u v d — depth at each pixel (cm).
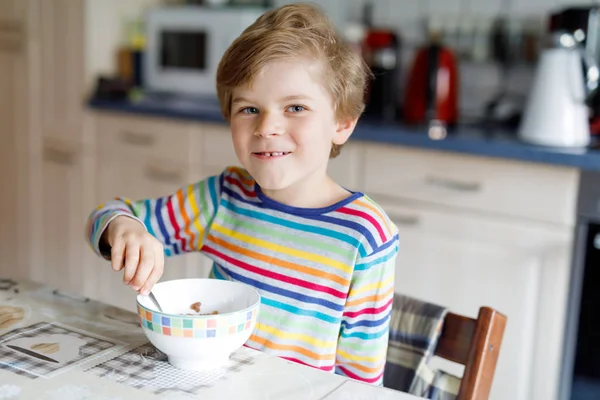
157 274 82
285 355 94
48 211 279
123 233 85
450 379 99
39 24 267
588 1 218
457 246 191
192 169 238
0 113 284
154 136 245
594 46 198
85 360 74
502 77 237
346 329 94
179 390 68
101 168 261
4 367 71
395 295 104
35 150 277
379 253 94
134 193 254
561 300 178
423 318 99
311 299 94
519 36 231
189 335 70
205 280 85
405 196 198
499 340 91
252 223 101
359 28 239
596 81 186
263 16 97
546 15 226
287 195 100
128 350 77
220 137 229
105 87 258
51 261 282
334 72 94
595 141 194
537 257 180
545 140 186
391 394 70
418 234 197
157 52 272
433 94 215
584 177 172
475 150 183
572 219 175
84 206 268
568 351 179
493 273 186
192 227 105
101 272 268
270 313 96
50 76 268
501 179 183
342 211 97
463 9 240
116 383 69
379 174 202
